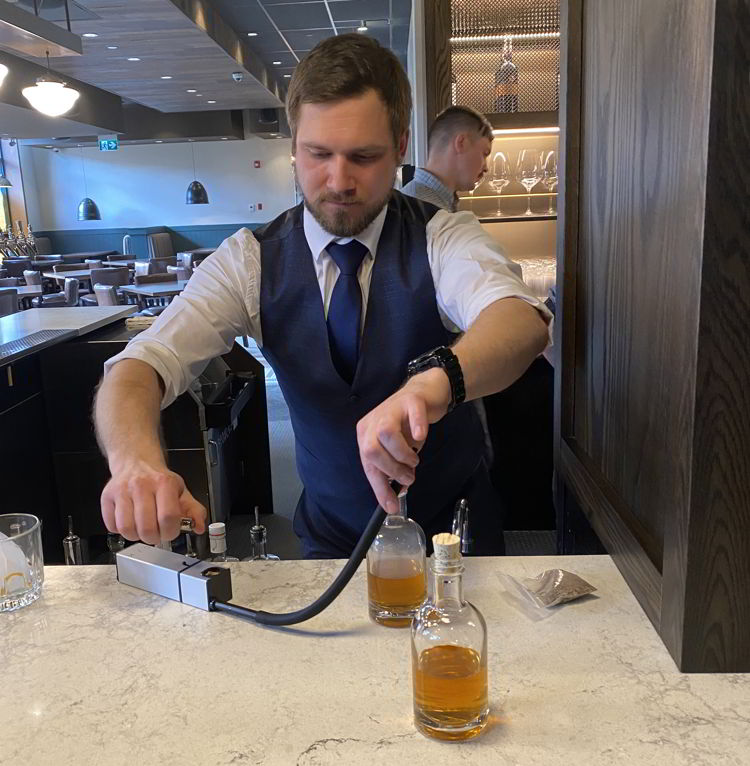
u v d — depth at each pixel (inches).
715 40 27.7
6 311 257.6
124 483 38.8
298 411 59.8
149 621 38.7
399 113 48.7
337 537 62.9
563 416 55.4
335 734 29.8
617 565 42.4
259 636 37.0
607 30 44.0
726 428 30.4
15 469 114.6
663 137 34.7
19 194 590.2
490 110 151.8
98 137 509.4
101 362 123.6
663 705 30.8
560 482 56.9
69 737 30.1
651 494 38.0
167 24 253.8
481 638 29.8
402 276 55.4
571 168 51.4
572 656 34.3
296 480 168.2
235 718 30.9
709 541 31.4
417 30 165.5
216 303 56.1
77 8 230.8
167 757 28.9
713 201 28.7
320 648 35.7
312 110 47.0
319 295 56.2
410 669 33.8
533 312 46.8
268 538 139.7
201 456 120.5
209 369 132.9
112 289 331.3
